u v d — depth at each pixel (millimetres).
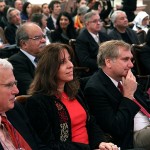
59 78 3154
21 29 4590
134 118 3703
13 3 14016
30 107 3043
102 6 11742
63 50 3156
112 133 3420
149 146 3518
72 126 3168
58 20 8469
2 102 2646
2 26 10734
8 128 2742
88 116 3318
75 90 3270
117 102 3520
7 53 6422
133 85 3533
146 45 6129
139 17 9875
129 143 3512
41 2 15266
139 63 6121
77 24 10320
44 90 3123
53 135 3039
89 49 6766
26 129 2877
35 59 4574
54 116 3062
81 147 3070
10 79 2641
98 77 3602
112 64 3535
